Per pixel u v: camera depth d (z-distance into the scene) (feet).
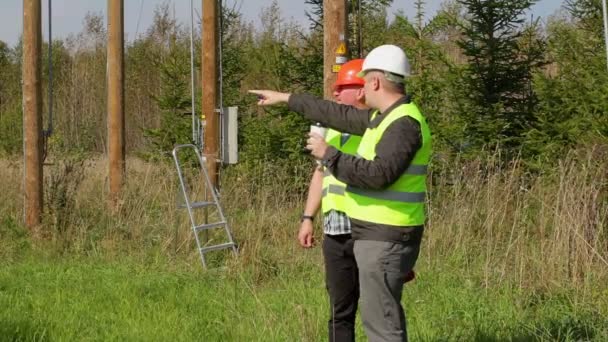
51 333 21.26
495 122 40.34
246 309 24.11
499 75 41.57
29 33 39.68
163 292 27.12
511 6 41.16
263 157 48.67
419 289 24.97
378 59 14.51
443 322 21.57
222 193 37.73
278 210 34.17
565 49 44.27
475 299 23.56
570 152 29.14
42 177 39.29
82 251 34.78
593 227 25.03
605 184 26.43
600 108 37.42
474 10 41.65
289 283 27.43
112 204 38.86
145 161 59.47
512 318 21.56
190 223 35.04
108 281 28.58
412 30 45.27
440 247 28.63
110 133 43.45
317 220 32.22
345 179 14.06
